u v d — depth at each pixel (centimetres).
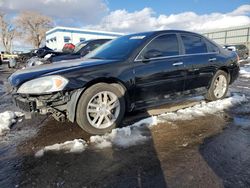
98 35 3728
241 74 1109
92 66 341
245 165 255
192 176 237
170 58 411
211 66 483
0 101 580
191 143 310
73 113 325
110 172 247
